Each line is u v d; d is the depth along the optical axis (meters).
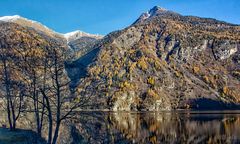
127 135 81.50
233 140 83.19
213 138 86.75
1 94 53.56
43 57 35.62
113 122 125.75
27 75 38.19
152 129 105.81
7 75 44.66
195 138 86.25
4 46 40.53
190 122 140.12
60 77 35.06
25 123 62.31
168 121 146.50
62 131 65.62
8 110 55.84
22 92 38.91
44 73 36.00
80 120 32.84
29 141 46.12
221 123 133.50
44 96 33.28
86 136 58.16
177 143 77.00
